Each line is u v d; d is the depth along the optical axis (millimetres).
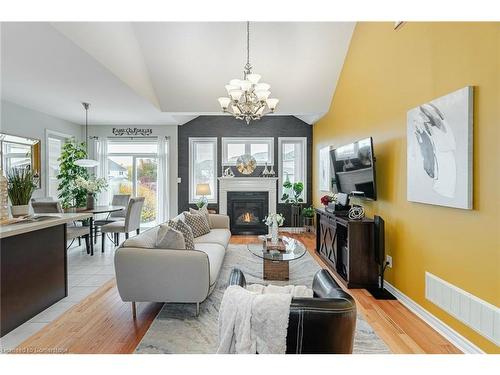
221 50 4617
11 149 4742
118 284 2523
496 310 1853
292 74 5004
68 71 3457
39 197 5328
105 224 5109
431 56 2502
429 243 2549
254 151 7000
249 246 3744
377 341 2250
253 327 1289
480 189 1985
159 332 2350
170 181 6926
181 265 2510
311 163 6949
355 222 3371
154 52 4605
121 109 5355
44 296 2754
